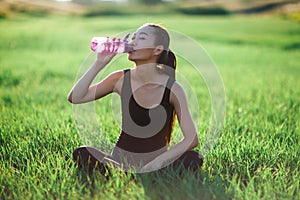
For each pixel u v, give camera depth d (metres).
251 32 32.53
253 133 7.57
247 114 9.42
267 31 33.19
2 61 19.00
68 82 14.43
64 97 11.71
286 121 8.54
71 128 7.47
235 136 7.28
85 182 5.40
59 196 5.16
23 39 26.97
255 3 54.16
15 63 18.38
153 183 5.41
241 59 21.06
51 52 22.70
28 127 7.73
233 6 53.72
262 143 6.83
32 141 6.88
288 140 7.44
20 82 14.14
